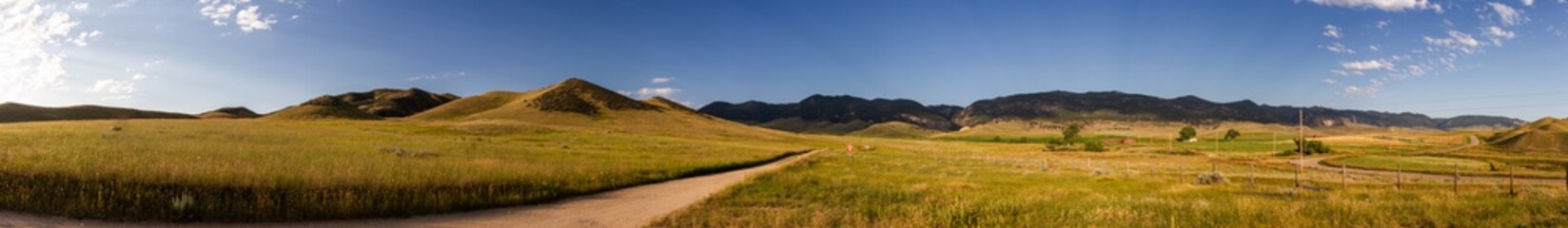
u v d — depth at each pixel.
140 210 16.64
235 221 16.53
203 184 19.94
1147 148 174.62
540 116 190.75
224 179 20.97
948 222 16.31
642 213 21.05
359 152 42.03
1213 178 38.25
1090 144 157.75
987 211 17.47
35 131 49.44
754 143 119.25
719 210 21.00
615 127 176.62
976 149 152.00
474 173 29.38
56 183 18.80
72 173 20.28
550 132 109.56
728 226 17.44
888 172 46.53
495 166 33.88
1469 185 40.91
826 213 19.16
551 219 19.41
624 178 34.62
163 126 66.62
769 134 189.75
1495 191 30.86
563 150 61.72
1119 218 16.08
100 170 20.91
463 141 72.62
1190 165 79.44
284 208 18.12
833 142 155.62
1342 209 17.08
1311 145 152.12
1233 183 38.12
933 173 46.75
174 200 17.02
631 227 18.05
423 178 25.50
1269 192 29.70
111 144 36.19
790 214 18.94
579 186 29.06
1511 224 14.45
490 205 21.80
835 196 26.14
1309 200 22.97
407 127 104.00
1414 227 14.92
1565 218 14.31
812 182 33.03
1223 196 27.84
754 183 31.84
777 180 33.59
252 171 22.97
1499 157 130.88
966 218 16.84
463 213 20.09
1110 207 17.81
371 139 65.12
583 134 107.88
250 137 54.78
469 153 48.34
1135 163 82.81
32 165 21.70
